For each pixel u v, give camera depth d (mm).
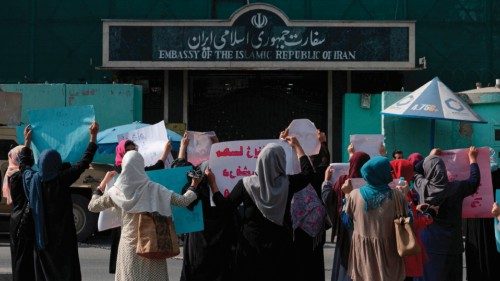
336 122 20562
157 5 21469
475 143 17516
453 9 21656
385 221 6602
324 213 6910
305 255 6801
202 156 8602
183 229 6988
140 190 6656
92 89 19047
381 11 21531
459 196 7633
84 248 13789
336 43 19547
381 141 8680
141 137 8695
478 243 8469
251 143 7523
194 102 20734
